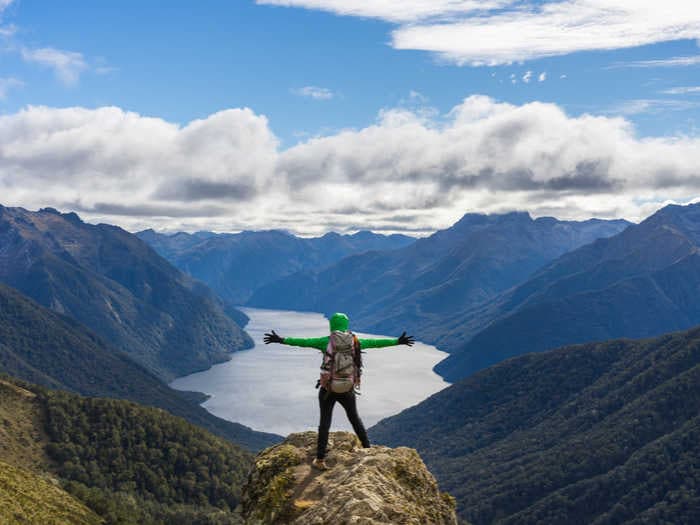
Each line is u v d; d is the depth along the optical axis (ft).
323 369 38.91
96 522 390.21
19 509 310.86
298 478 38.32
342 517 30.55
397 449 39.65
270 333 39.52
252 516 37.58
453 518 37.17
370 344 39.55
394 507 31.94
